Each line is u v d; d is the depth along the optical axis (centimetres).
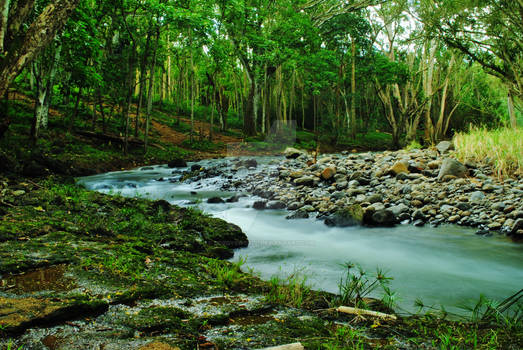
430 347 225
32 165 1003
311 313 282
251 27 2638
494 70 1625
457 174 937
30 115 1667
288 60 2675
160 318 240
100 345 200
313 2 2916
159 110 3400
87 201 653
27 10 403
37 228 445
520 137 1081
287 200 832
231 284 340
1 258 329
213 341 216
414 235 616
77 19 1393
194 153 2109
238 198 624
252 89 2789
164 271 351
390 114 3238
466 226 671
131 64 1719
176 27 1898
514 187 799
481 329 263
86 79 1548
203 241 515
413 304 340
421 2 1605
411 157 1266
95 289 282
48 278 300
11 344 195
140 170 1477
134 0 1677
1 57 377
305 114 4353
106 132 1900
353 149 2750
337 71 3444
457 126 3644
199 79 3281
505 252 521
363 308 304
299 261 468
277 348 200
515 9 1307
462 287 389
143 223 556
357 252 516
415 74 3073
